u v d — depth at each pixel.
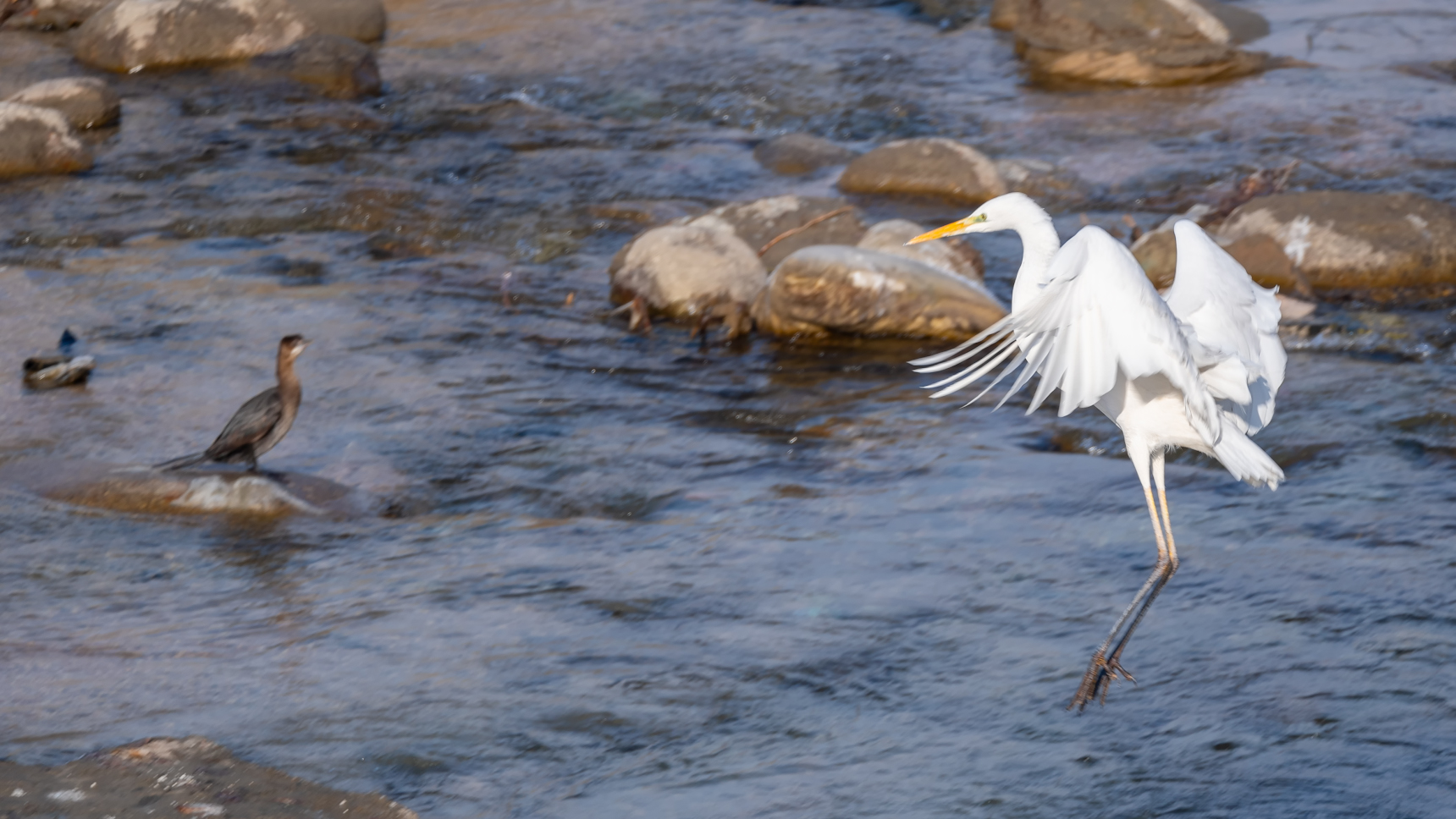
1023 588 10.47
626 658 9.30
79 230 20.97
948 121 27.77
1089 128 26.98
